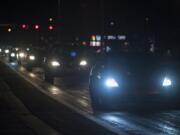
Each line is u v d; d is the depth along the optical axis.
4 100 25.59
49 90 31.72
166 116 19.75
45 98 26.66
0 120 18.50
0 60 84.00
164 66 23.11
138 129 16.56
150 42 100.81
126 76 21.95
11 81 39.25
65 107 22.64
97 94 22.64
